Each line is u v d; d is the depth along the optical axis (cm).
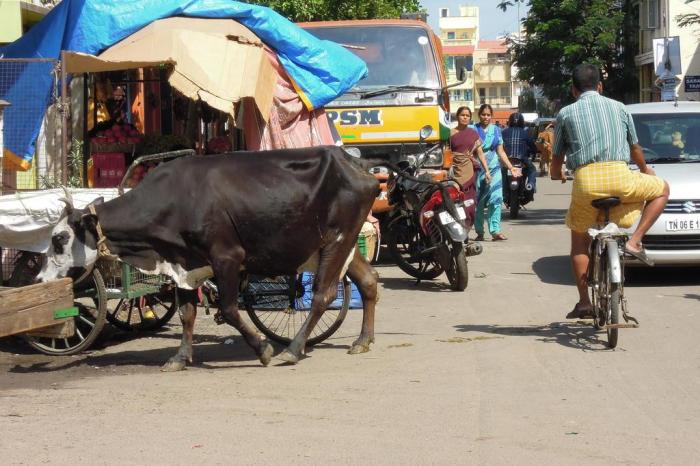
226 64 969
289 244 756
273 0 2694
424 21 1499
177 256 752
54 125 1016
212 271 759
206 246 743
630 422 591
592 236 804
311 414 618
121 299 904
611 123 812
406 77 1380
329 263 773
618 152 809
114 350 868
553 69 4612
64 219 763
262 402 652
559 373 719
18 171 1010
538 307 1012
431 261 1176
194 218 739
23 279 848
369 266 821
